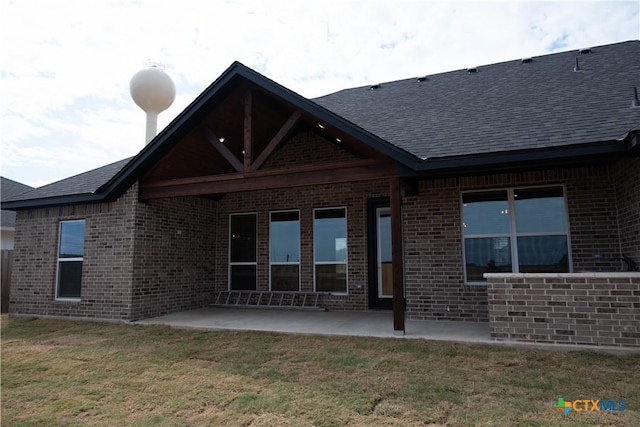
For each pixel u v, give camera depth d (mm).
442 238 7664
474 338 5906
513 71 10094
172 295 9508
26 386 4668
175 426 3535
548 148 5812
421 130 7750
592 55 9836
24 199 9617
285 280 10328
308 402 3912
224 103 8133
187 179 8156
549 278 5500
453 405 3744
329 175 6875
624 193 6418
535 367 4699
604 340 5195
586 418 3416
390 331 6613
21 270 9820
